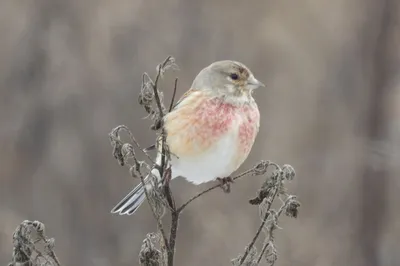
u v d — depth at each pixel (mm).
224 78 6605
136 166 4988
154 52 17734
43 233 4930
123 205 6523
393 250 15227
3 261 13430
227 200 14023
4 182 16562
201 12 18094
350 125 17094
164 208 5047
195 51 17844
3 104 17391
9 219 15180
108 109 17250
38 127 17281
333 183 16156
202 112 6480
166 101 14656
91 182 16359
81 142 16953
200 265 13359
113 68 17641
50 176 16609
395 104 16938
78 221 15719
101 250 14883
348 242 14898
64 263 14867
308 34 18297
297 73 17906
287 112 17359
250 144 6738
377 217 15664
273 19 18281
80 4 18062
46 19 18047
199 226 13664
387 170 16031
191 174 6637
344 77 17531
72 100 17422
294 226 14102
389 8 17094
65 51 17797
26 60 17828
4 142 16984
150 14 17984
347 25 18000
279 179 5055
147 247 4895
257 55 18047
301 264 13680
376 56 17203
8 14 18000
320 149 16766
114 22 17906
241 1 18266
